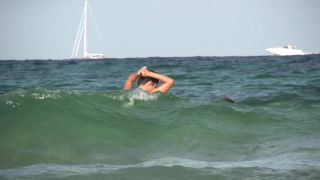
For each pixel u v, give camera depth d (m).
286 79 67.06
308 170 15.42
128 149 19.09
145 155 18.36
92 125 21.58
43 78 76.94
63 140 19.45
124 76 82.12
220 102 30.47
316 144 20.80
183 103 27.66
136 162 17.16
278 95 39.12
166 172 14.81
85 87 56.53
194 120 24.02
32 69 116.38
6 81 68.69
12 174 14.38
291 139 21.94
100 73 93.88
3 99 22.64
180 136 21.39
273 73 83.75
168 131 21.91
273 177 14.52
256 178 14.39
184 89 51.75
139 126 22.41
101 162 17.00
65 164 16.47
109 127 21.72
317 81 60.84
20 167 15.80
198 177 14.34
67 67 130.38
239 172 15.05
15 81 68.62
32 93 23.97
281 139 21.95
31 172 14.70
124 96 26.66
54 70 110.19
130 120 23.20
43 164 16.36
